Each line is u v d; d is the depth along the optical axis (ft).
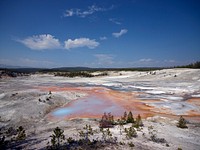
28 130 48.37
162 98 103.09
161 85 149.69
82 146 29.58
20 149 31.14
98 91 127.65
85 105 85.40
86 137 35.04
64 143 32.22
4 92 100.12
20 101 76.48
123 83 174.60
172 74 195.42
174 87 136.36
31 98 82.33
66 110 75.20
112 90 132.46
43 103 76.95
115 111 75.46
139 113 72.69
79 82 193.98
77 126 50.96
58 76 305.94
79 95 108.37
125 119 57.21
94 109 78.13
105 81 202.28
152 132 43.42
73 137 36.65
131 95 112.78
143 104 88.74
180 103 90.58
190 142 38.58
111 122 52.85
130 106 84.53
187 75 176.24
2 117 58.49
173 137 41.04
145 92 122.72
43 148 30.12
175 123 57.16
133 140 35.40
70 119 61.21
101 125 49.78
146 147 31.76
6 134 45.57
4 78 224.94
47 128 49.83
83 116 66.80
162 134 42.55
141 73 252.01
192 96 107.45
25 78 248.52
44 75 338.95
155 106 84.64
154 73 221.46
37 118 62.28
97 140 33.53
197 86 131.95
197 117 68.44
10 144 35.09
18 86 146.20
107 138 35.45
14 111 63.41
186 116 69.51
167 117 66.74
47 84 169.58
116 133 40.73
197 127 53.47
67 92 107.34
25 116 61.41
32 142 35.37
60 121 57.77
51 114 68.49
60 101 87.30
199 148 34.88
